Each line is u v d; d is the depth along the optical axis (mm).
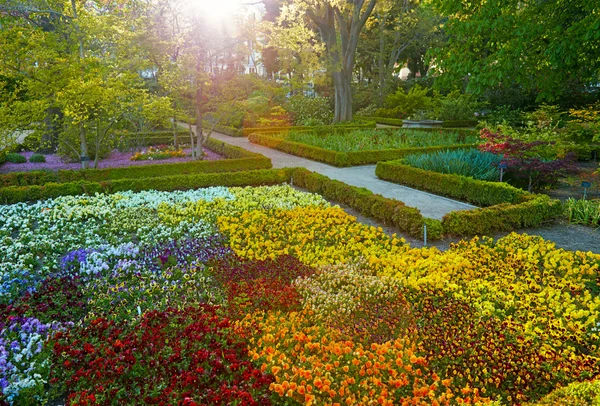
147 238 7598
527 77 10312
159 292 5695
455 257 6309
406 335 4387
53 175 12773
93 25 14336
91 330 4488
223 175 12531
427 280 5566
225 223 8273
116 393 3592
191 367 3869
